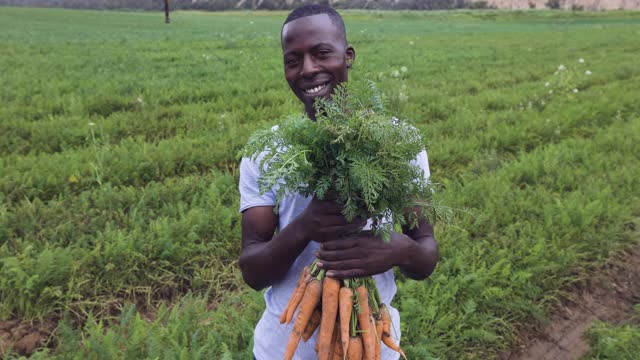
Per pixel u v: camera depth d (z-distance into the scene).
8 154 7.52
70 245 4.68
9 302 4.12
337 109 1.51
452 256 4.71
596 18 67.25
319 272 1.76
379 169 1.46
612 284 4.77
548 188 6.52
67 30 36.47
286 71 1.76
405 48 23.70
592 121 9.92
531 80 14.91
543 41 28.75
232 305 4.32
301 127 1.49
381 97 1.63
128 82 12.62
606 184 6.37
